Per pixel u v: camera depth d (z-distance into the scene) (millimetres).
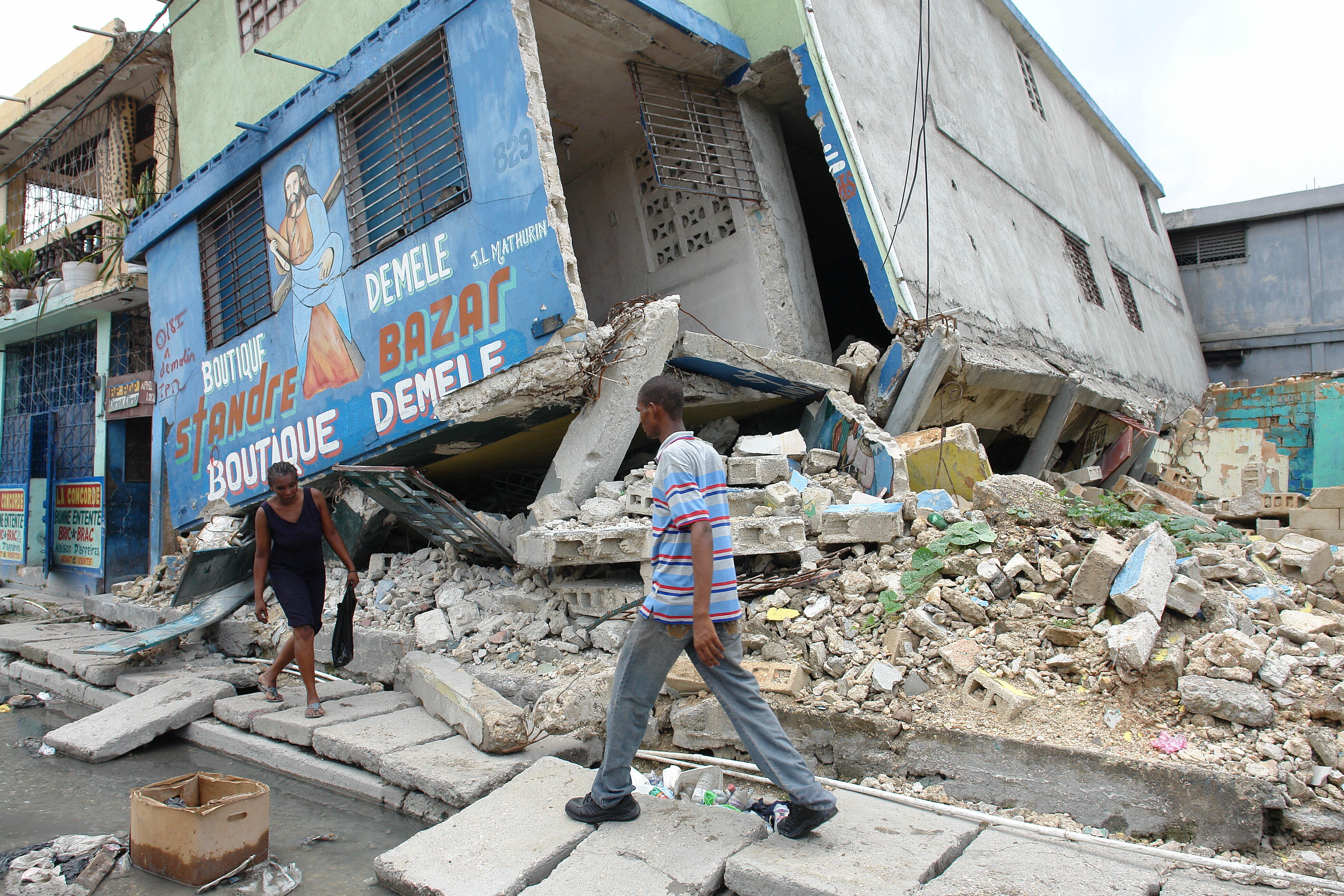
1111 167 18859
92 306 11570
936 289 8367
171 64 11367
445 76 6301
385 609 6281
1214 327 21891
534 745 4250
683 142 8398
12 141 13391
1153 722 3512
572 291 5469
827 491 5781
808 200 11633
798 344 7762
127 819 3947
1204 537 5145
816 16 8117
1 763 4809
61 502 12625
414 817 3848
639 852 3000
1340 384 12219
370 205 6793
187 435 9047
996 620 4289
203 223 8758
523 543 5316
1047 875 2771
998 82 13273
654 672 3066
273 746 4688
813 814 2926
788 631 4473
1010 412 9547
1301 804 3039
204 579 6805
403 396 6512
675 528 2986
